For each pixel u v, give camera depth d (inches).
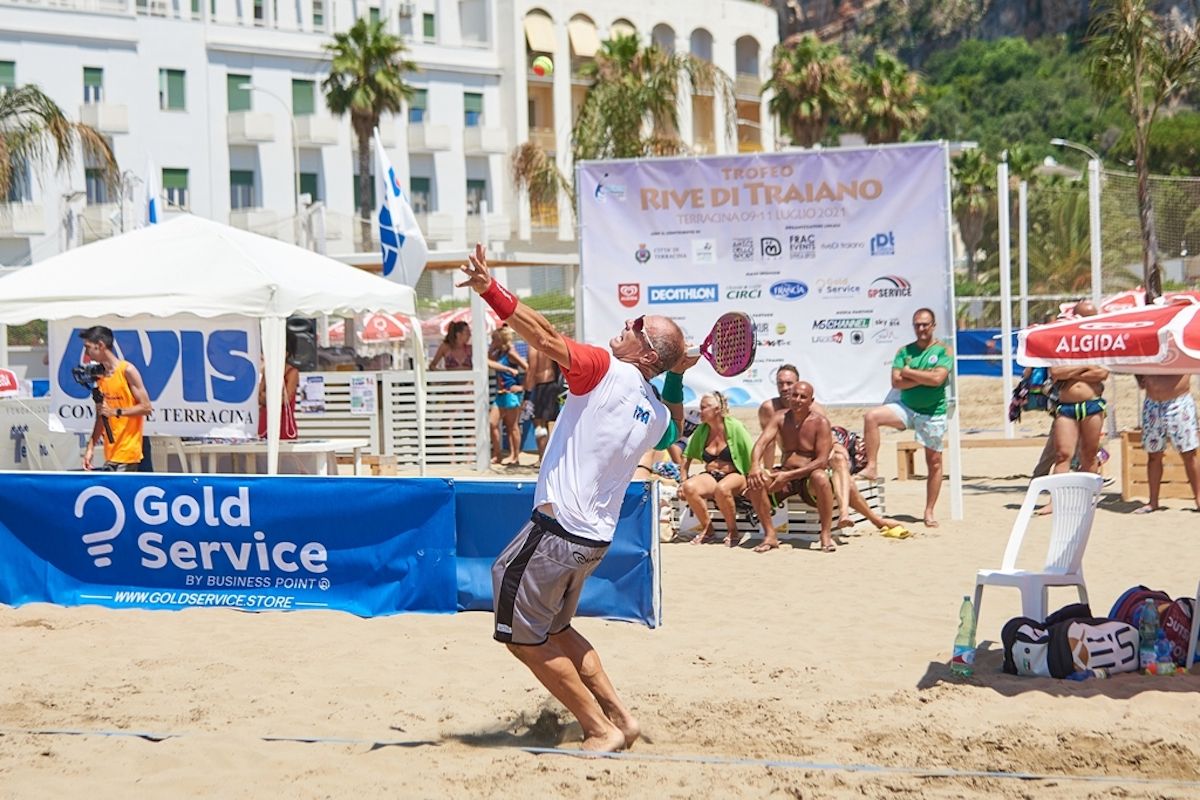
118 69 1936.5
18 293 476.7
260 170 2089.1
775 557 422.6
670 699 247.6
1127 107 905.5
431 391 724.0
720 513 460.8
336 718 240.1
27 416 578.6
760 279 532.4
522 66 2405.3
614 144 1533.0
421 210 2298.2
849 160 522.0
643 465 481.4
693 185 535.5
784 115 2055.9
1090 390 510.0
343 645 299.3
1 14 1828.2
